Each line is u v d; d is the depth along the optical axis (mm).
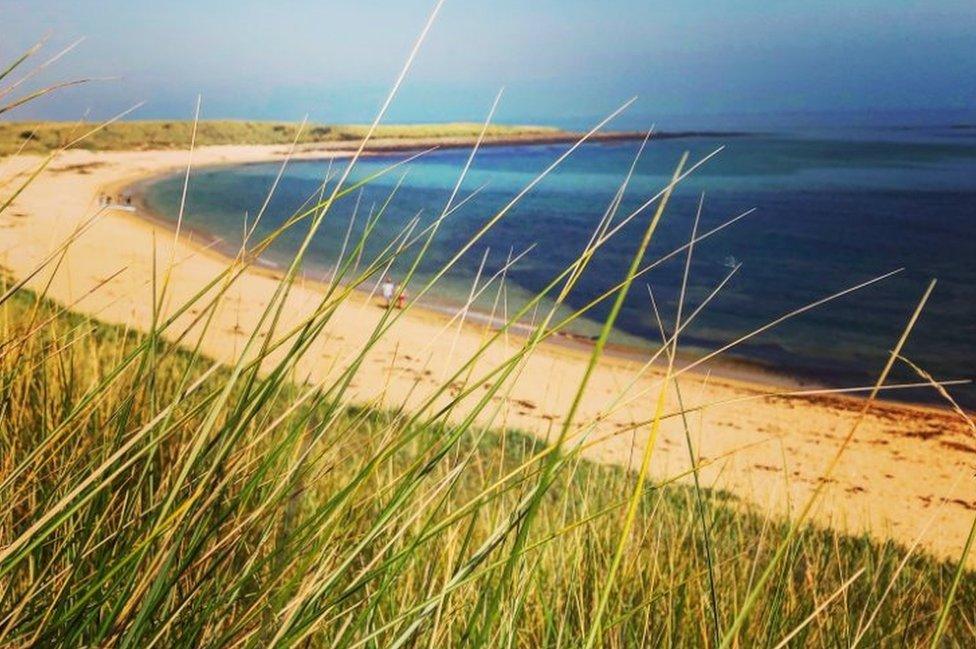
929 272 52531
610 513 1888
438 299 37906
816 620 1608
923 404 25797
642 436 14469
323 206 925
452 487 959
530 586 1224
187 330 983
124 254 36219
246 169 122750
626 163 142000
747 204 83562
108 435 1315
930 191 90062
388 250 983
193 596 900
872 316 42531
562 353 26953
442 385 974
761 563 1822
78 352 1971
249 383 867
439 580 1301
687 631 1454
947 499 1060
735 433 17156
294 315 1159
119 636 712
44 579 974
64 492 1024
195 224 61062
